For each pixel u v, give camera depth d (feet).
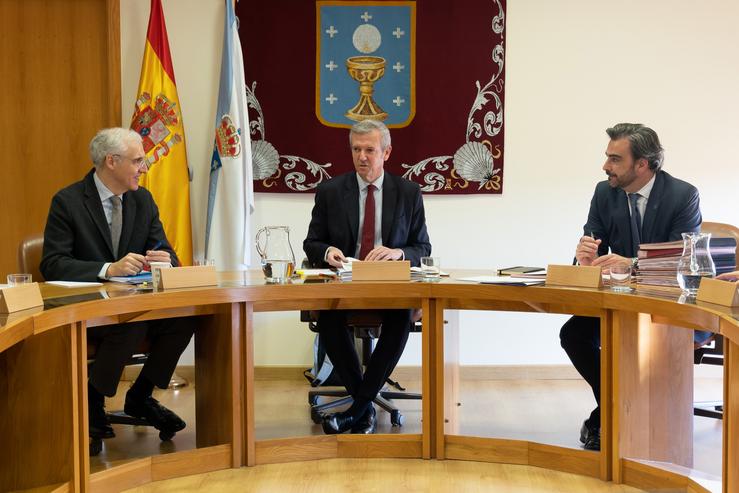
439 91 14.80
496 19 14.73
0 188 14.53
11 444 8.14
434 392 9.90
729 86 14.71
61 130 14.56
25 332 6.86
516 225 14.97
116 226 10.89
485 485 9.03
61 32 14.51
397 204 11.59
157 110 13.98
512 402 13.14
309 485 9.05
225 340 9.59
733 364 7.20
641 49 14.73
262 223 14.94
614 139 10.44
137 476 9.09
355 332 11.33
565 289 9.00
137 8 14.55
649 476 8.80
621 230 10.64
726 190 14.79
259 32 14.67
